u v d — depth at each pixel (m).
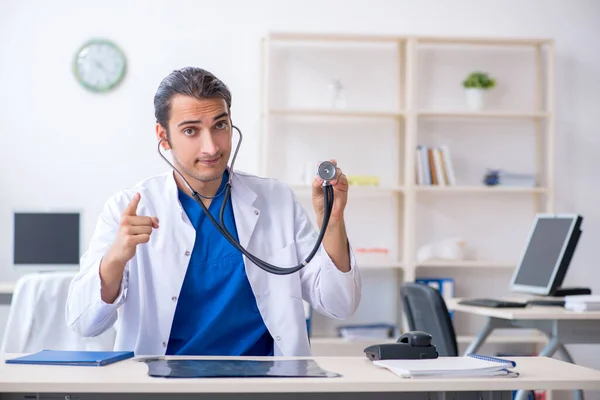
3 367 1.52
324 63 4.61
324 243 1.85
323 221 1.76
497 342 4.46
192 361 1.61
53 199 4.48
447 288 4.50
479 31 4.70
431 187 4.39
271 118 4.57
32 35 4.47
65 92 4.48
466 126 4.69
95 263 1.72
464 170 4.68
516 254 4.70
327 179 1.76
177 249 1.89
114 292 1.71
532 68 4.72
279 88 4.58
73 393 1.42
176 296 1.86
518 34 4.73
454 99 4.68
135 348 1.85
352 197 4.63
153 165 4.52
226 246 1.92
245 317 1.91
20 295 3.15
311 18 4.62
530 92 4.72
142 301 1.86
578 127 4.75
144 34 4.52
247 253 1.77
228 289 1.90
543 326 3.14
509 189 4.46
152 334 1.86
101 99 4.50
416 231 4.66
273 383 1.37
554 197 4.71
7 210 4.45
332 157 4.61
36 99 4.47
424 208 4.68
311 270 1.97
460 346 4.47
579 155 4.75
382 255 4.42
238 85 4.57
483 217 4.70
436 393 1.53
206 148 1.77
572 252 3.41
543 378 1.47
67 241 4.37
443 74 4.68
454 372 1.46
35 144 4.47
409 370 1.44
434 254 4.54
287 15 4.60
